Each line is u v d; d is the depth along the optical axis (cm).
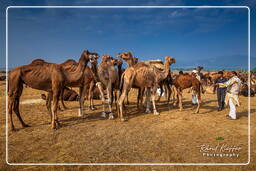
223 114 785
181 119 711
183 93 1550
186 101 1146
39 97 1257
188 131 579
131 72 718
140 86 771
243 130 584
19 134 544
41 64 583
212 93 1489
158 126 631
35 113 802
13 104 580
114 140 509
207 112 825
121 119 686
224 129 593
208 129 595
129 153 432
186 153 430
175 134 554
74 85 673
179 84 819
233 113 700
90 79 748
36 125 630
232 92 696
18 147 457
